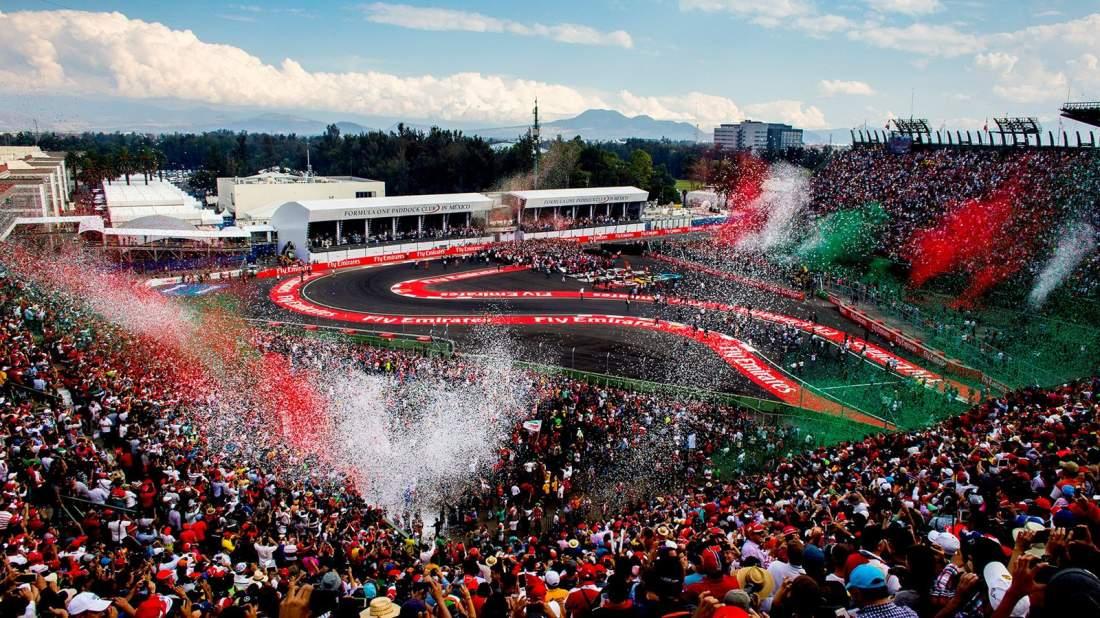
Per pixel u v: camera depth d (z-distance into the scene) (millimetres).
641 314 64375
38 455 21922
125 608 11078
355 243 90938
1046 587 5172
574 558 17984
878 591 7113
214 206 140625
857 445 28469
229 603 12641
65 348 35312
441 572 15250
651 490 31109
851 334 57844
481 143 155625
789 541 10125
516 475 32344
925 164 92000
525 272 83812
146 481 21594
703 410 39000
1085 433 19828
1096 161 73375
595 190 119688
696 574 9734
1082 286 60469
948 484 18172
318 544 19969
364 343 52938
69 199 127000
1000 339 51719
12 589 10773
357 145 186125
